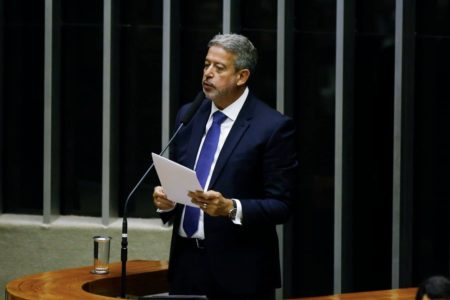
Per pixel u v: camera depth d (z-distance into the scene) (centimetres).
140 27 1661
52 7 1628
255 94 1639
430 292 688
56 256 1656
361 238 1647
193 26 1658
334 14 1625
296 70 1642
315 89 1636
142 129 1673
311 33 1633
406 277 1605
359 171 1639
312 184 1644
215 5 1647
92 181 1694
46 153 1639
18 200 1717
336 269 1583
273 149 1107
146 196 1680
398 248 1577
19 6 1694
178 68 1650
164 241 1623
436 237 1641
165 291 1253
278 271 1143
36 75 1695
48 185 1644
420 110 1627
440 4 1612
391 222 1636
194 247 1130
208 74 1107
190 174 1012
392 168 1630
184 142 1162
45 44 1625
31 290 1121
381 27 1617
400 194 1573
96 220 1673
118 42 1661
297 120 1644
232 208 1067
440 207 1636
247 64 1115
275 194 1102
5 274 1675
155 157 1038
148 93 1666
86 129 1689
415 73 1623
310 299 1082
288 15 1602
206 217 1112
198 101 1117
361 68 1628
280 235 1595
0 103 1688
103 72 1620
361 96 1630
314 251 1652
